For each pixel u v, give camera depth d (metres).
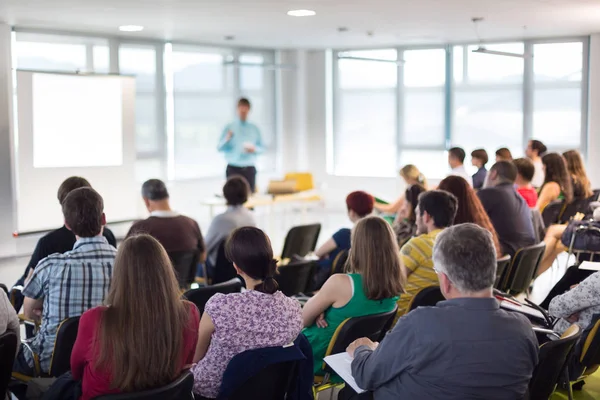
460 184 4.55
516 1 7.32
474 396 2.17
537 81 11.33
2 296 2.82
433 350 2.17
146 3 7.18
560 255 8.47
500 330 2.18
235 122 10.19
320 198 9.54
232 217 5.45
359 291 3.26
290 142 12.97
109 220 9.58
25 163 8.66
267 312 2.68
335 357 2.66
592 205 6.43
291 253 6.42
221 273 5.42
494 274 2.21
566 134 11.23
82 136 9.20
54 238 3.89
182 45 11.08
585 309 3.47
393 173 12.65
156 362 2.29
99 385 2.32
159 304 2.31
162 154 10.91
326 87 12.88
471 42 11.59
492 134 11.79
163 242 4.85
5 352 2.67
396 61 10.72
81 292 3.10
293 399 2.83
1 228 8.66
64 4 7.18
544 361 2.70
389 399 2.31
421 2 7.33
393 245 3.28
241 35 10.29
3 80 8.55
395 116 12.51
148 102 10.67
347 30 9.83
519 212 5.48
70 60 9.62
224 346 2.67
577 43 10.95
